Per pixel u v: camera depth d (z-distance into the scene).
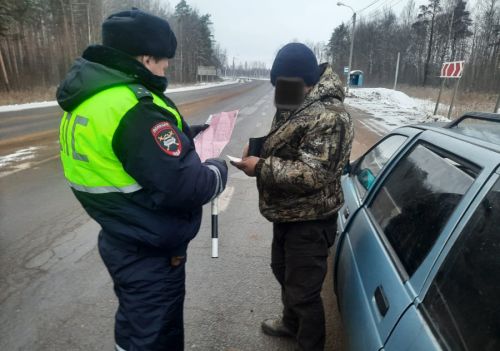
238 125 12.40
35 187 5.46
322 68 1.88
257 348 2.42
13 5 26.64
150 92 1.43
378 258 1.73
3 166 6.63
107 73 1.37
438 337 1.10
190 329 2.60
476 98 25.41
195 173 1.45
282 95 1.76
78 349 2.37
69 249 3.61
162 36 1.47
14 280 3.08
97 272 3.23
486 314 1.01
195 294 2.99
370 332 1.48
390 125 12.80
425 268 1.33
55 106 18.23
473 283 1.09
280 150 1.86
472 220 1.23
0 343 2.41
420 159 1.96
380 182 2.31
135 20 1.40
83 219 4.32
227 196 5.41
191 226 1.60
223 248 3.78
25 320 2.62
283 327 2.48
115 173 1.39
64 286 3.02
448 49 55.34
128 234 1.48
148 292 1.57
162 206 1.42
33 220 4.28
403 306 1.32
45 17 38.44
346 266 2.13
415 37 61.94
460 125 2.06
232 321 2.68
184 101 21.72
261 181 1.85
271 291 3.04
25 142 8.84
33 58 36.91
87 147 1.38
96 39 42.31
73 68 1.42
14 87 27.72
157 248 1.53
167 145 1.35
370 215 2.18
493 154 1.35
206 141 2.08
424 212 1.58
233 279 3.21
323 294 2.98
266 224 4.40
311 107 1.75
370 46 69.56
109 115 1.32
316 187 1.74
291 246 1.97
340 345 2.43
